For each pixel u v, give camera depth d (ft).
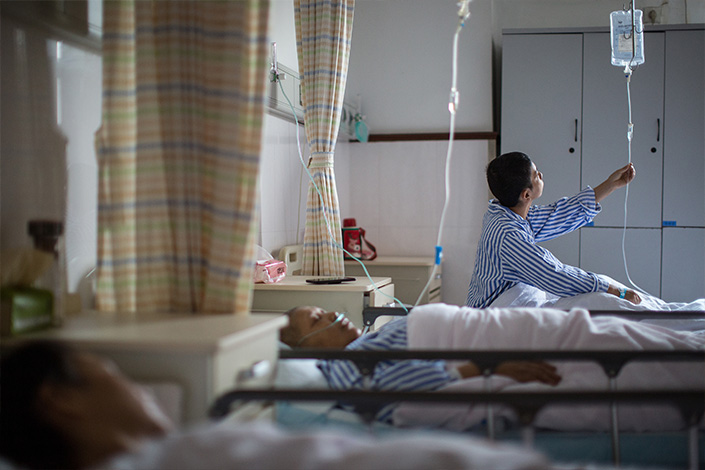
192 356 4.07
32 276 4.83
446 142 15.43
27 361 3.59
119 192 5.48
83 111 6.55
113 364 4.20
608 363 4.89
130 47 5.54
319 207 10.47
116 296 5.51
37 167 5.93
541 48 14.30
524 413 4.00
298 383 5.18
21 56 5.73
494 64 15.99
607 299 8.12
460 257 15.40
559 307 8.27
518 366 5.33
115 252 5.49
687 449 4.91
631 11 8.89
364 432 5.05
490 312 5.71
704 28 13.79
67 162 6.31
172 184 5.27
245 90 5.05
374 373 5.38
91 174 6.67
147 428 3.56
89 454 3.48
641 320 6.91
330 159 10.48
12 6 5.60
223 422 4.04
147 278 5.33
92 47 6.66
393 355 5.20
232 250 5.12
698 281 13.87
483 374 5.04
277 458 2.88
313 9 10.20
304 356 5.41
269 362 5.01
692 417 3.99
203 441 3.00
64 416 3.49
